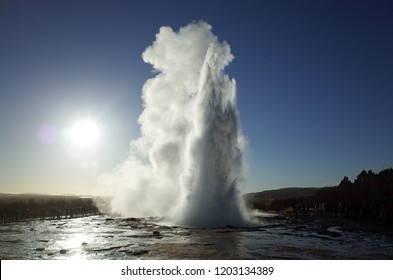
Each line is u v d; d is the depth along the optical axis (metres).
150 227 40.03
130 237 31.80
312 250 25.00
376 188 80.12
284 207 92.12
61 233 35.50
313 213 73.44
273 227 41.00
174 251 24.20
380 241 30.44
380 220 48.69
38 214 62.28
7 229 39.78
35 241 29.98
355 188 88.75
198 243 27.77
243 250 24.62
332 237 32.81
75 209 69.31
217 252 23.78
